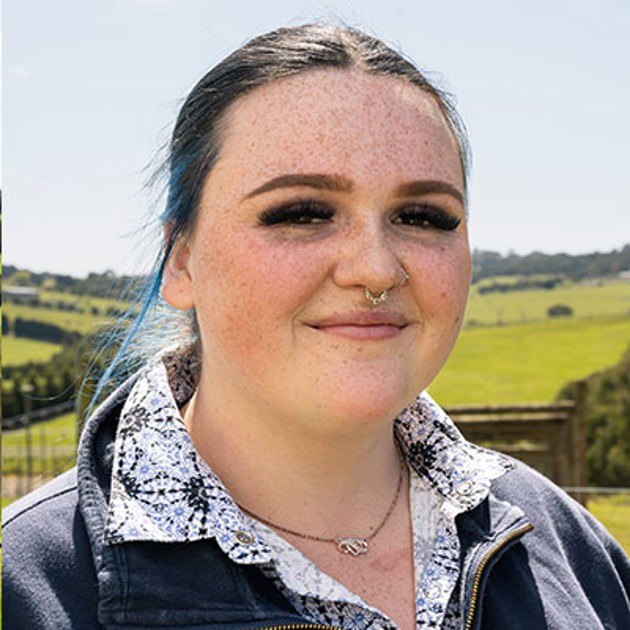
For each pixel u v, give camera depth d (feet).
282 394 4.04
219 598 3.88
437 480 4.90
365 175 3.96
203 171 4.23
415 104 4.23
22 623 3.79
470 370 109.60
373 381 3.97
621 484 57.47
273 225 3.99
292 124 4.01
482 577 4.49
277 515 4.41
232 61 4.29
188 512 4.05
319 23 4.60
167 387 4.52
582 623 4.77
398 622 4.35
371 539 4.60
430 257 4.14
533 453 22.25
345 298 3.94
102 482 4.31
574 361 112.06
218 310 4.08
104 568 3.84
